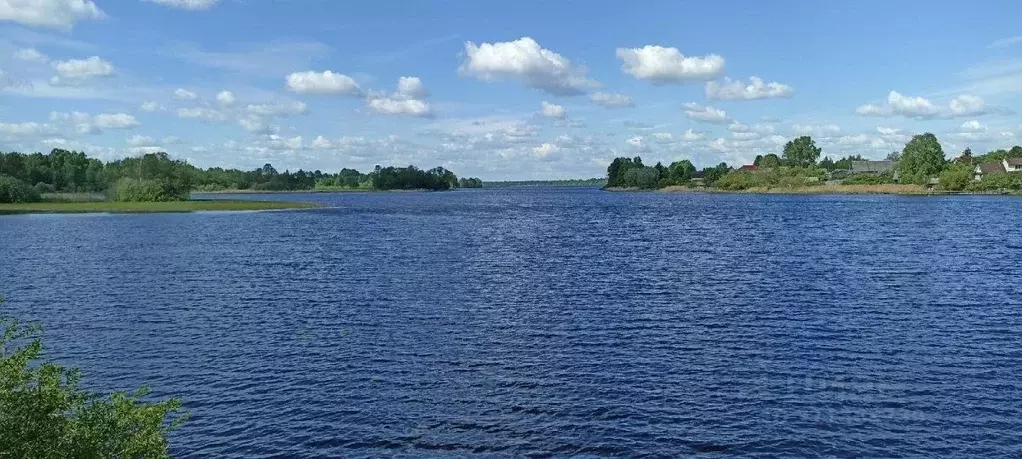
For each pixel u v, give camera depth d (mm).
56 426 13711
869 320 36750
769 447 21219
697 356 30359
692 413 23844
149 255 68875
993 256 63062
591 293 45750
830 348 31375
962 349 31031
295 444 21750
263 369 29016
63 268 59156
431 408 24500
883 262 59594
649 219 123000
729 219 118688
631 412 23969
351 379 27641
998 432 22172
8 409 13086
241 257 67250
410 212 156250
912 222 104312
